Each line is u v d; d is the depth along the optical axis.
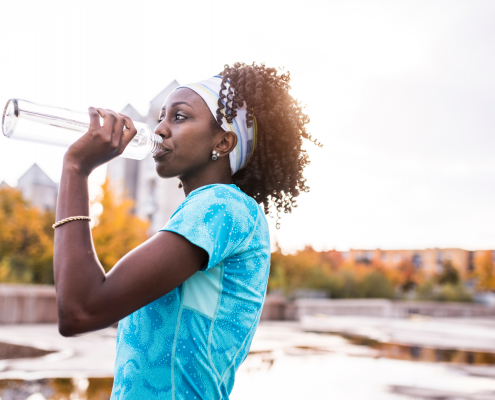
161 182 35.19
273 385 5.77
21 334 9.13
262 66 1.36
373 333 13.95
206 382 1.03
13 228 19.30
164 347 1.01
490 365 8.48
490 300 38.88
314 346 9.99
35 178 48.59
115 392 1.04
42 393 4.67
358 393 5.59
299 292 26.02
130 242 19.55
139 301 0.92
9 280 17.06
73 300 0.86
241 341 1.09
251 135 1.30
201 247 0.97
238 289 1.08
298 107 1.43
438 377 6.92
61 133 1.12
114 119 1.03
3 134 1.10
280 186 1.44
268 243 1.19
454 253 75.06
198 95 1.21
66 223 0.92
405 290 51.84
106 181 19.23
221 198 1.05
